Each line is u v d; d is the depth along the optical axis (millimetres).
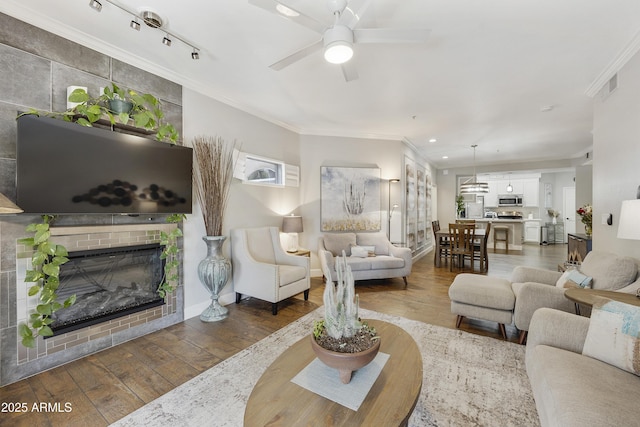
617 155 2695
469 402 1765
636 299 1780
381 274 4406
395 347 1712
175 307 2990
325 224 5078
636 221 1739
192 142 3170
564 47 2438
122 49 2516
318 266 5023
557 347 1627
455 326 2912
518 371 2100
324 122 4602
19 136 1887
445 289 4266
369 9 1970
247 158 3967
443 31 2223
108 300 2555
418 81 3113
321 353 1373
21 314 2031
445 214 8969
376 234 5090
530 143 5914
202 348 2461
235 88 3320
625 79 2561
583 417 1041
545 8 1960
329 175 5094
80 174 2156
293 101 3713
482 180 10867
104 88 2295
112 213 2338
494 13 2018
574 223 9750
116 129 2547
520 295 2459
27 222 2068
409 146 6039
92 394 1859
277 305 3529
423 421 1605
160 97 2873
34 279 1986
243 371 2113
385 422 1125
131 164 2453
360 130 5074
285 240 4516
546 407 1247
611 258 2262
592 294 1900
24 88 2045
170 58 2668
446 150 6656
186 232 3105
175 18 2100
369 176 5262
